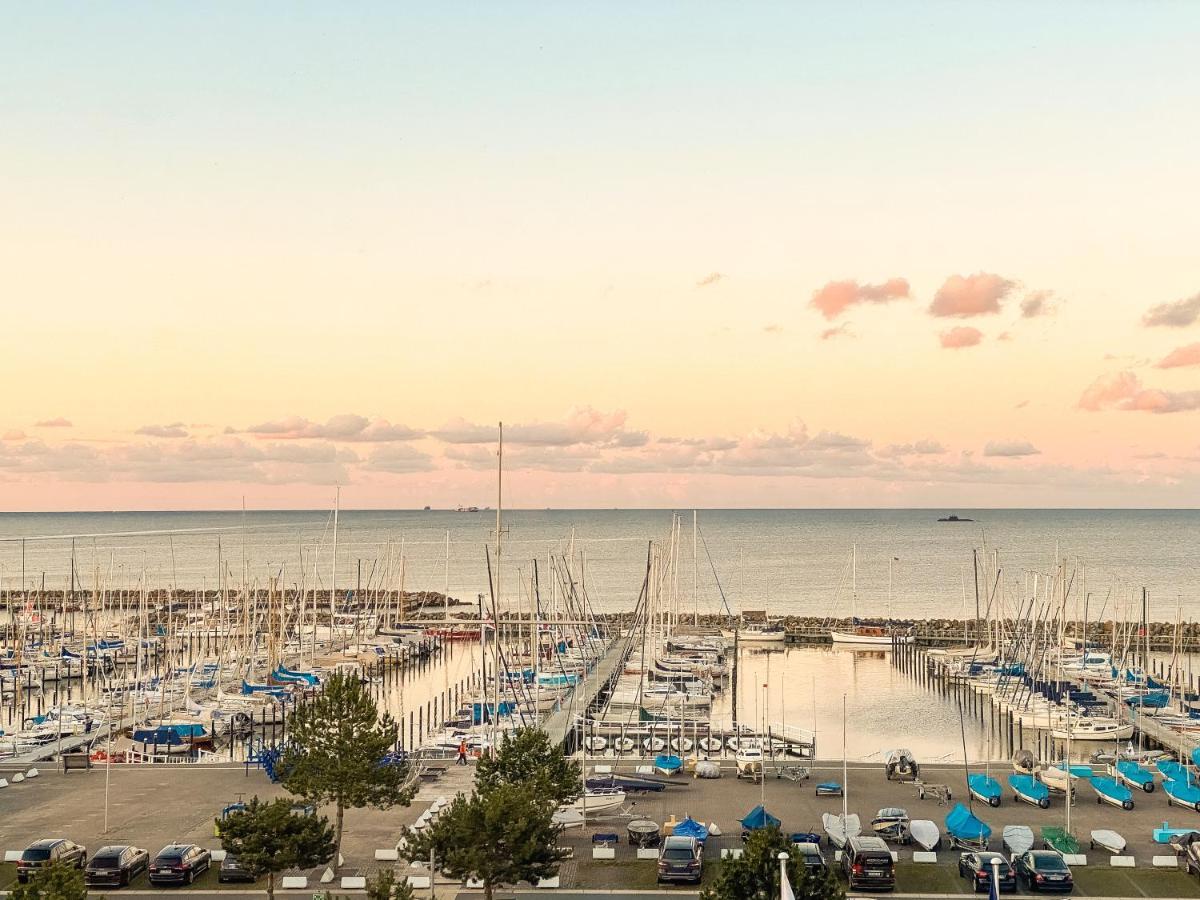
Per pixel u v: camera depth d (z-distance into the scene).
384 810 79.94
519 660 177.00
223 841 65.12
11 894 53.12
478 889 69.44
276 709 151.88
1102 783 94.12
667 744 121.31
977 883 68.12
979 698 168.12
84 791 95.12
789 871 55.50
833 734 141.62
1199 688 168.62
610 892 68.50
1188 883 69.75
